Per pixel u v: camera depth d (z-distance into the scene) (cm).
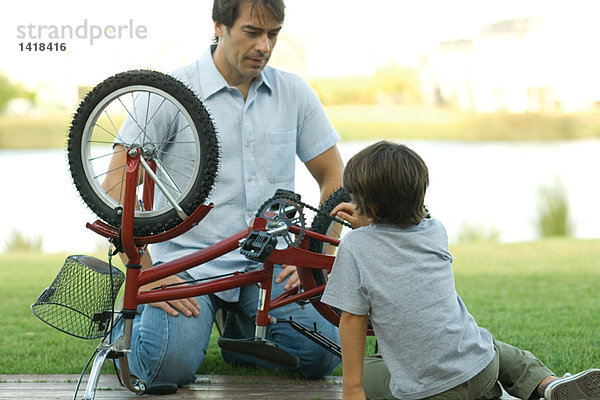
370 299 234
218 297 310
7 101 3075
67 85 3033
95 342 378
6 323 425
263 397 285
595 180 1357
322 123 332
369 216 240
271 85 322
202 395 287
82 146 260
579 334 377
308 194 1022
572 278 546
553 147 2283
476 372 232
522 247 748
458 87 3634
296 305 307
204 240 307
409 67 3772
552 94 3481
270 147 315
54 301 258
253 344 271
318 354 305
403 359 232
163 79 258
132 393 289
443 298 235
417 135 3020
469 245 790
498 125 3144
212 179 256
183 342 290
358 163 238
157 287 285
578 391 240
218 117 311
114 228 259
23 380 306
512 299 473
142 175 282
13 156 2123
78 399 278
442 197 1218
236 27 292
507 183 1372
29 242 919
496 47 3612
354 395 237
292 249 270
